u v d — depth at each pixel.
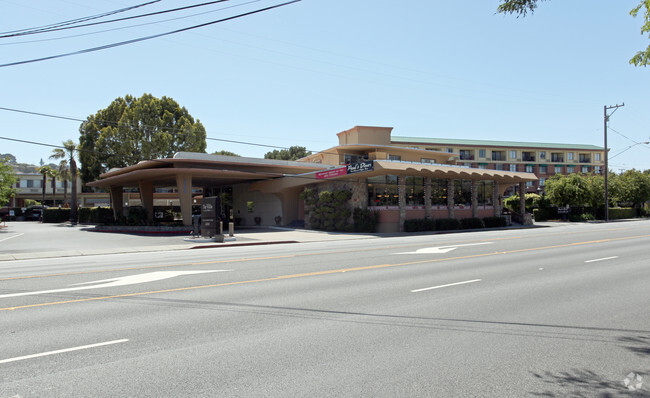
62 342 5.71
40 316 7.04
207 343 5.67
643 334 6.09
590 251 16.42
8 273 12.12
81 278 10.84
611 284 9.79
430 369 4.79
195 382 4.42
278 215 39.19
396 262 13.59
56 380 4.48
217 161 35.50
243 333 6.10
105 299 8.30
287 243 24.61
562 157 85.31
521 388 4.32
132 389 4.25
